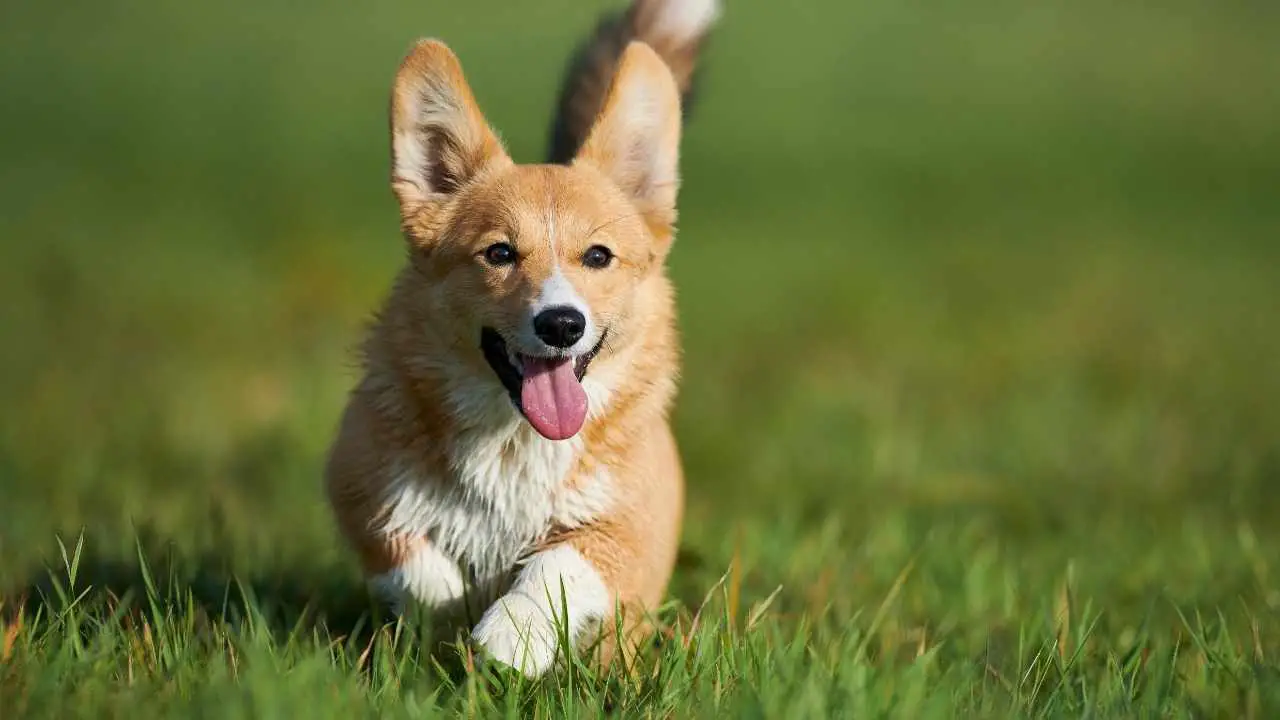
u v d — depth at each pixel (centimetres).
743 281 2172
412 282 668
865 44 4322
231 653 582
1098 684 598
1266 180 3069
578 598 614
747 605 721
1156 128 3509
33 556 762
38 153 2975
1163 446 1205
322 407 1225
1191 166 3180
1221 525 974
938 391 1505
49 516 901
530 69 3434
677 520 712
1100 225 2669
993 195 2908
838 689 544
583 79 824
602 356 651
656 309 681
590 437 645
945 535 883
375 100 3516
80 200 2616
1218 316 1941
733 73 3922
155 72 3759
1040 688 607
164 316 1842
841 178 3016
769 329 1867
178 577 700
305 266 2072
